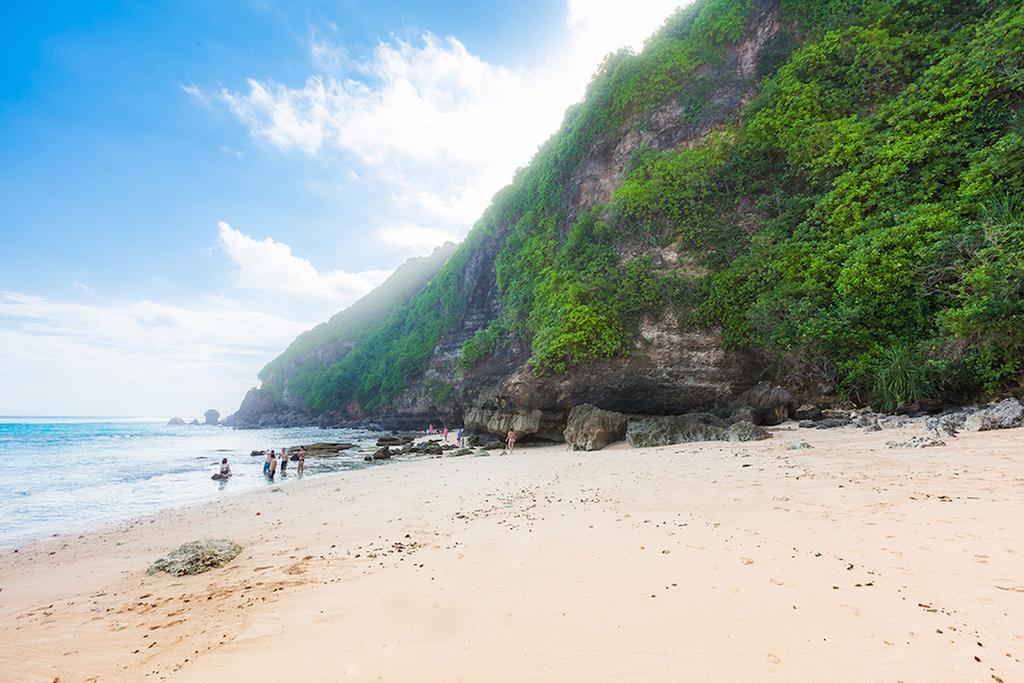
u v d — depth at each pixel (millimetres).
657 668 3322
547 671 3428
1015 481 7023
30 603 6555
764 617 3908
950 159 19359
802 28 30750
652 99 35375
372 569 6555
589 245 33750
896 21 25688
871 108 24734
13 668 4316
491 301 55438
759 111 29016
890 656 3145
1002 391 14289
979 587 3953
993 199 16594
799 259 22734
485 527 8367
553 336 29812
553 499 10484
